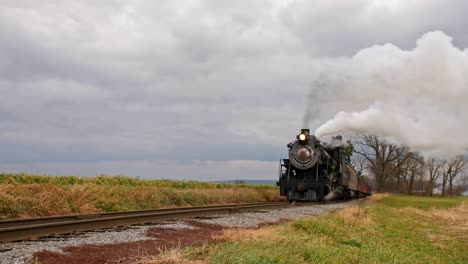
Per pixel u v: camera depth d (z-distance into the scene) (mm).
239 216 15930
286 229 11438
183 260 6898
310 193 28000
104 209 16094
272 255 7648
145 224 12125
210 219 14375
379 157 79750
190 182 32375
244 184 41094
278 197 32250
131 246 8312
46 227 9273
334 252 9539
